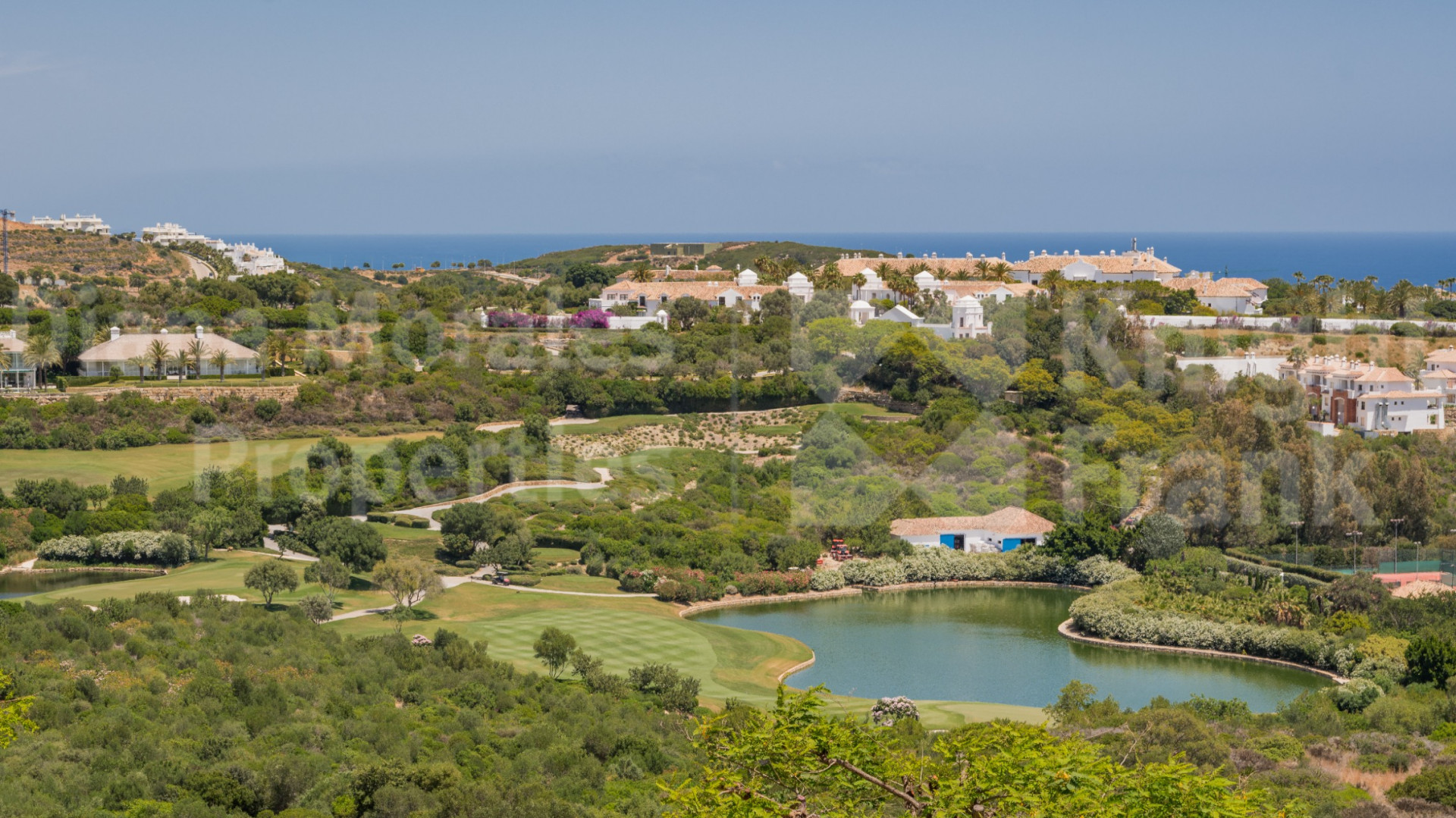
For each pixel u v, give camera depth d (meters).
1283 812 26.52
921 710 72.62
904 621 98.38
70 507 102.50
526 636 85.56
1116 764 25.52
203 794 42.91
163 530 100.75
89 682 54.31
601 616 92.81
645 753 54.84
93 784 42.94
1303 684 82.06
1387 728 65.75
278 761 45.97
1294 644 86.75
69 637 64.00
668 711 68.31
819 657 87.88
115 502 103.81
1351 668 82.06
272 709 54.75
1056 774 24.03
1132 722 61.38
